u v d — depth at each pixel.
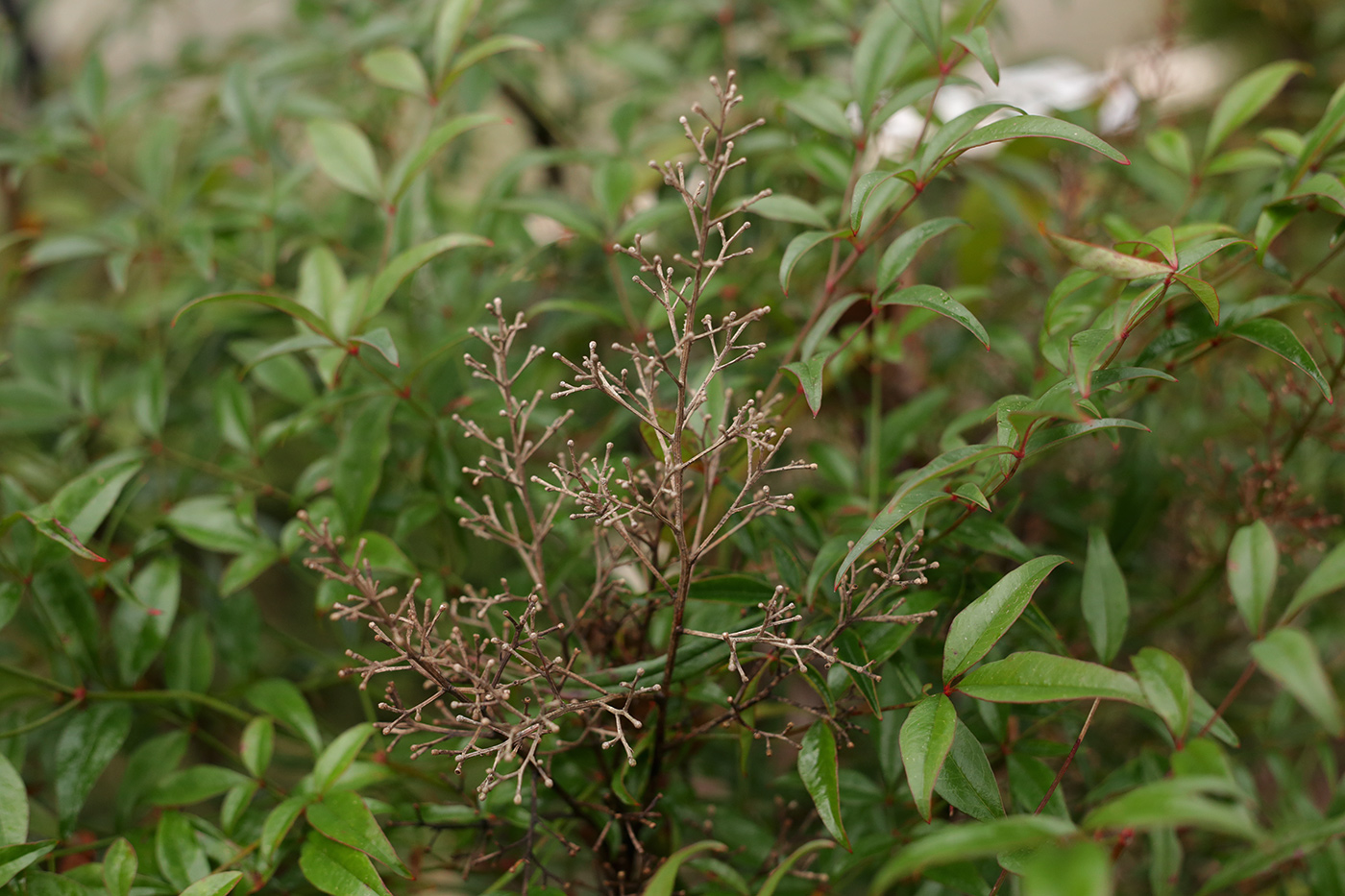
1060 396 0.63
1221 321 0.69
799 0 0.94
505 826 0.75
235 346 0.84
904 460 0.91
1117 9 1.35
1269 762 0.81
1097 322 0.65
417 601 0.75
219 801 0.83
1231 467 0.82
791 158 0.88
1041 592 0.85
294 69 0.93
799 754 0.65
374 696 0.82
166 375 0.95
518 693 0.70
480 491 0.78
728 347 0.64
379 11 0.98
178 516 0.79
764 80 0.92
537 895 0.67
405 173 0.76
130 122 1.29
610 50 0.93
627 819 0.69
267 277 0.88
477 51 0.79
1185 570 0.92
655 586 0.70
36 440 0.93
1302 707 0.89
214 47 1.14
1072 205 0.92
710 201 0.64
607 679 0.67
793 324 0.85
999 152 0.99
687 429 0.68
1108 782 0.72
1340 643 0.91
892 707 0.65
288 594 1.09
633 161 0.88
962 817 0.69
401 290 0.82
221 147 0.92
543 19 0.99
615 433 0.81
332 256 0.80
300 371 0.82
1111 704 0.86
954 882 0.66
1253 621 0.61
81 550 0.68
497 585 0.80
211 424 0.91
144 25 1.25
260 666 0.89
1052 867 0.53
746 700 0.70
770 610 0.63
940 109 0.86
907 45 0.77
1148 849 0.84
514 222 0.86
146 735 0.84
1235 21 1.24
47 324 0.92
